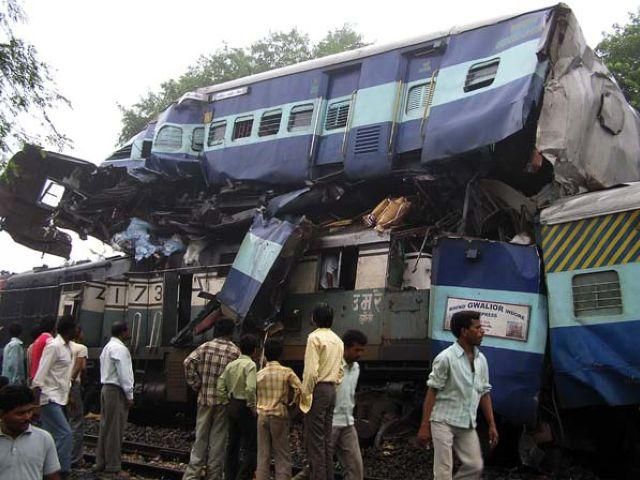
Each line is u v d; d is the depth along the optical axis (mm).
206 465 8336
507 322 9516
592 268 9000
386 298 11586
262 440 7578
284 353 12953
